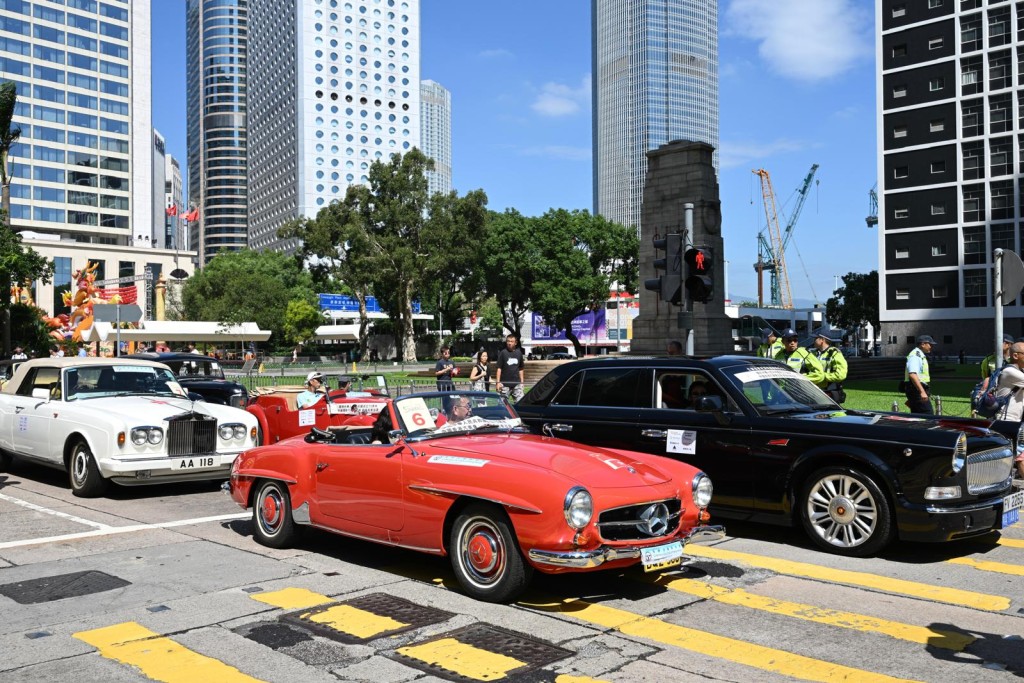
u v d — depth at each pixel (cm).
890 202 7044
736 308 8969
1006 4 6412
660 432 783
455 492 551
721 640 472
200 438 984
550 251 5853
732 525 806
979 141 6581
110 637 480
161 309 7444
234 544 733
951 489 636
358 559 673
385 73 15862
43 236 8769
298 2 15088
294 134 15338
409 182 5741
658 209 2805
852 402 2020
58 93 9512
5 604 549
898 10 6962
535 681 409
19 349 2814
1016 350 980
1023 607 538
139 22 10669
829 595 567
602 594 568
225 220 19188
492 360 5944
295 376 2692
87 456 972
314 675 419
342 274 5716
